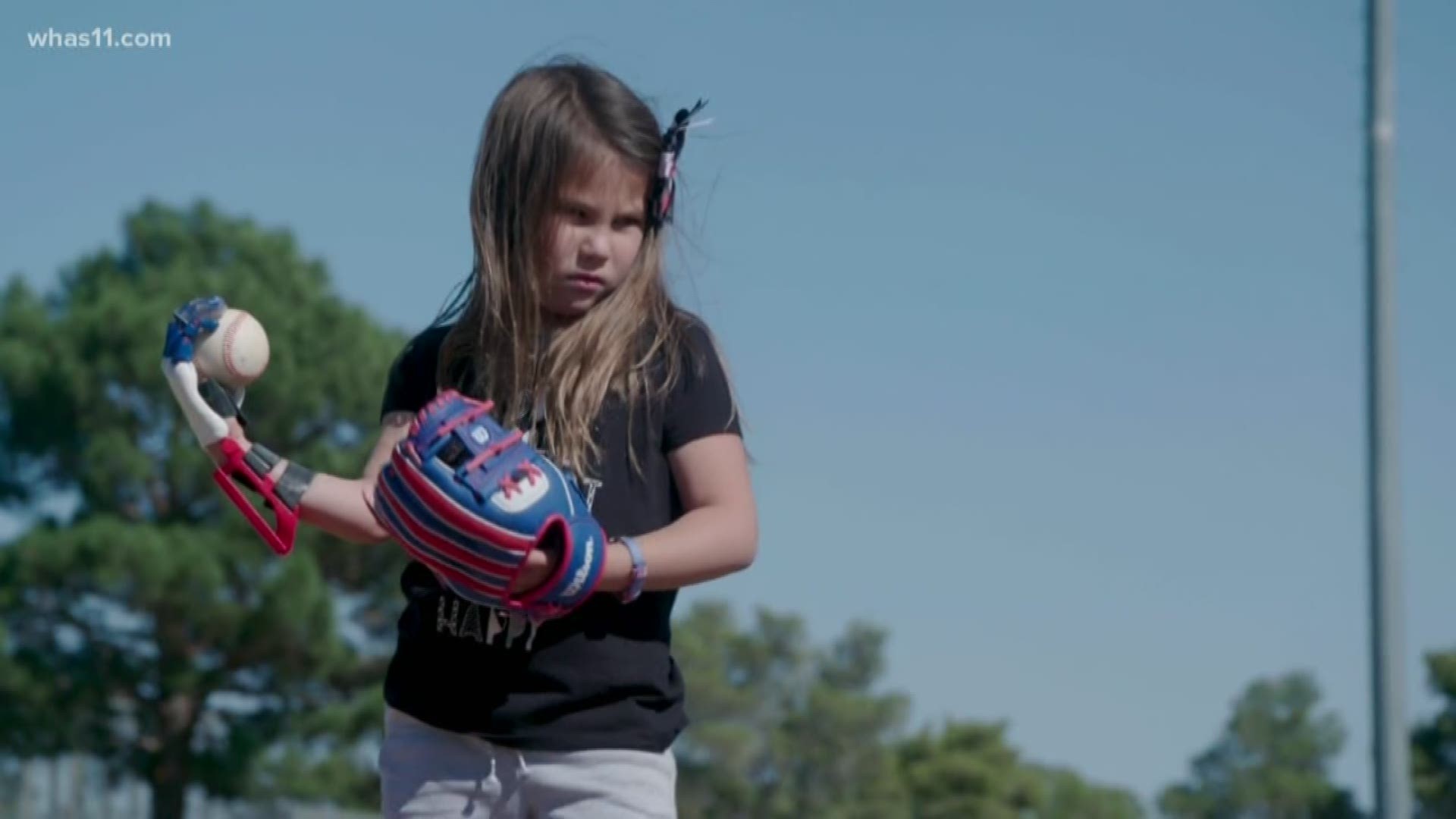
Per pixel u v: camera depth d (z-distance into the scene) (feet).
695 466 10.50
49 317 89.40
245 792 87.25
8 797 86.02
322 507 10.59
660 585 10.03
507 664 10.37
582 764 10.32
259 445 10.69
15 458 87.66
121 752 87.15
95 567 80.53
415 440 9.55
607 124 10.45
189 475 85.40
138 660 85.30
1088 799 115.55
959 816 106.22
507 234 10.61
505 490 9.42
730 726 102.01
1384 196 28.30
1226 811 115.85
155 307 85.61
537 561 9.48
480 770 10.41
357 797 91.76
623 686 10.41
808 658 107.55
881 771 103.04
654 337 10.63
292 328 86.63
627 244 10.57
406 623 10.79
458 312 11.25
